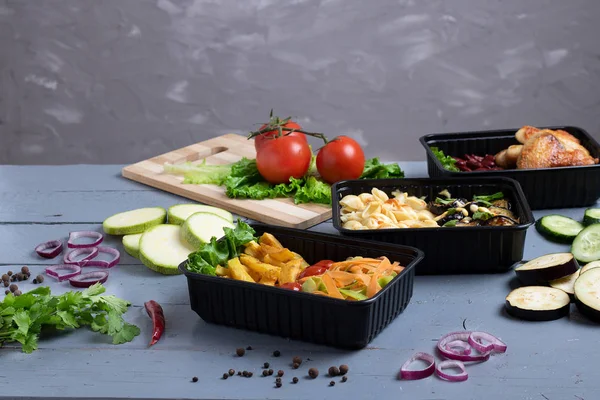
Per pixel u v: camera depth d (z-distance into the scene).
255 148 1.90
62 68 2.57
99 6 2.52
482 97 2.53
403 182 1.70
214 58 2.54
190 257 1.51
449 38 2.49
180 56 2.54
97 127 2.63
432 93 2.54
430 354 1.44
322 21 2.50
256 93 2.56
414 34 2.49
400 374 1.42
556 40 2.48
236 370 1.43
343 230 1.56
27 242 1.70
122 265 1.64
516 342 1.46
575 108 2.52
